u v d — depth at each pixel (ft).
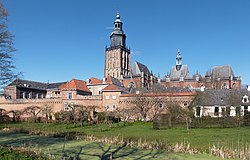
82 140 97.30
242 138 103.45
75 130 148.77
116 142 87.40
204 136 112.47
